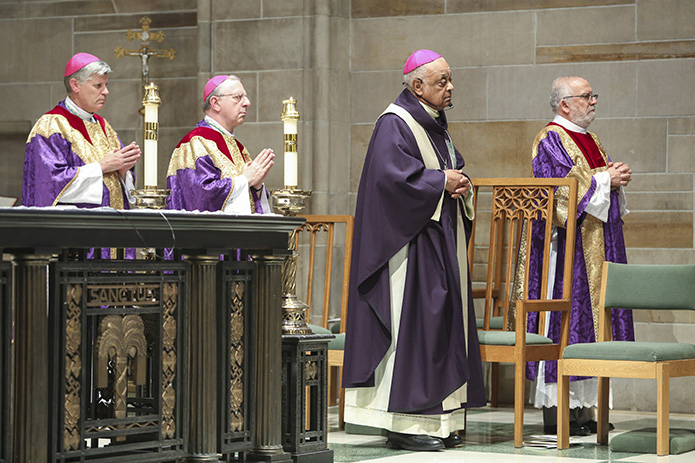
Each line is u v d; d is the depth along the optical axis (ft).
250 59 31.17
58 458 14.14
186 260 15.97
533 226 25.18
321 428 18.12
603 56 28.91
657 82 28.48
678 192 28.25
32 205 22.03
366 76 30.99
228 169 23.09
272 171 30.89
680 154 28.25
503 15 29.81
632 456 20.57
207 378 15.88
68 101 22.80
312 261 26.71
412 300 21.47
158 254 17.20
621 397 28.37
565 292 22.86
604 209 24.53
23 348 13.83
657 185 28.43
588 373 20.90
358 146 31.09
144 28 33.12
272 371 16.80
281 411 17.33
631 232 28.63
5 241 13.69
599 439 22.41
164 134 33.88
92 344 15.89
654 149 28.48
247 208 22.15
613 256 24.93
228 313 16.31
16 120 35.17
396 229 21.52
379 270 21.81
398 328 21.58
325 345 18.15
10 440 13.60
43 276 13.94
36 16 35.06
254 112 31.09
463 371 21.35
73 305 14.44
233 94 23.85
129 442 15.92
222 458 16.78
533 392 27.35
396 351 21.43
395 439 21.91
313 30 30.58
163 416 15.44
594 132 29.01
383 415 21.85
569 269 22.90
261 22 31.07
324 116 30.45
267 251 16.79
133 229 15.02
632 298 22.35
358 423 22.21
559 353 22.76
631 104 28.66
